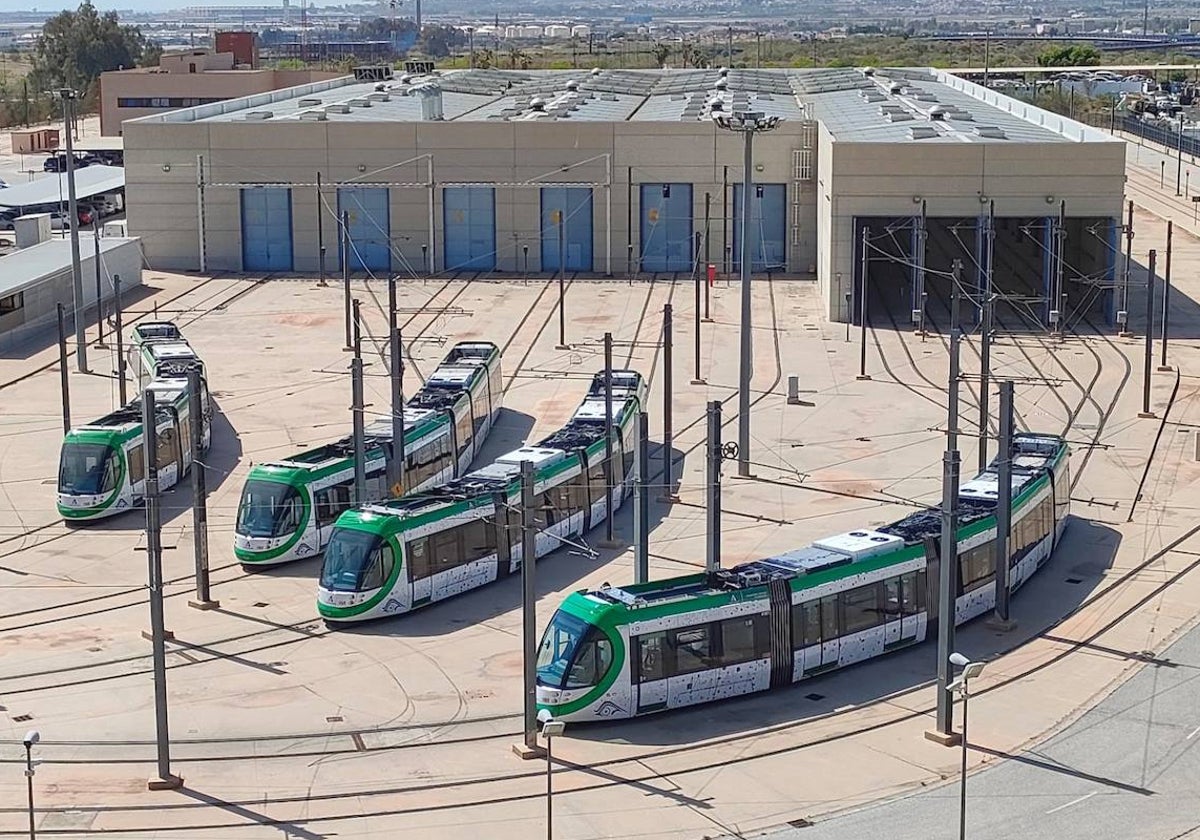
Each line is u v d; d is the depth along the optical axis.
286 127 102.81
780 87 136.38
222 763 37.78
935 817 34.72
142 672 43.50
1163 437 65.62
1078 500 57.97
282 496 52.12
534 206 102.81
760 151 101.19
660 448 64.88
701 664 40.78
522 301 94.31
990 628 46.22
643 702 40.06
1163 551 52.47
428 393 62.66
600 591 41.19
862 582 43.53
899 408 70.19
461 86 137.88
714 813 35.06
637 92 135.12
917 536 45.34
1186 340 83.06
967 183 86.38
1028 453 53.88
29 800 33.00
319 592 46.84
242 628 46.78
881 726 39.72
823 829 34.22
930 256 109.06
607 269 102.94
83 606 48.72
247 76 189.00
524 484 37.75
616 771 37.28
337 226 103.75
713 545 44.53
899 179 86.50
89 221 125.81
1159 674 42.59
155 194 104.50
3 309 83.94
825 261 91.19
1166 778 36.53
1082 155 85.81
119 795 36.09
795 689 42.22
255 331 87.19
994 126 98.62
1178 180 138.75
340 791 36.25
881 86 132.88
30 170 162.75
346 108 111.75
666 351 57.97
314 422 68.88
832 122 104.06
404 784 36.62
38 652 44.94
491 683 42.56
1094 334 85.12
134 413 60.22
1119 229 86.44
